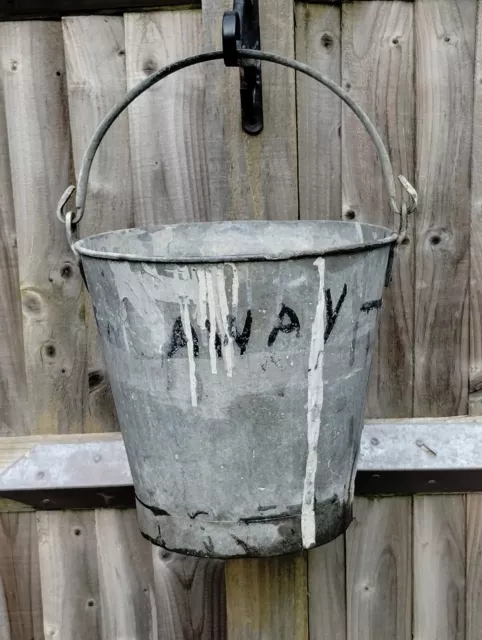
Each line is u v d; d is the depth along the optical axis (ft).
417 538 4.09
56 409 4.06
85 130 3.79
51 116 3.80
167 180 3.81
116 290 2.68
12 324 4.00
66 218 2.95
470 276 3.87
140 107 3.75
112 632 4.25
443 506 4.05
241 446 2.73
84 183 3.08
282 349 2.62
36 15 3.71
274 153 3.67
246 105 3.52
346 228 3.38
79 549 4.15
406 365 3.96
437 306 3.90
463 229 3.82
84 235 3.87
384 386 3.98
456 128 3.73
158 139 3.77
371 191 3.79
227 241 3.58
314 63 3.71
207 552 2.89
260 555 2.88
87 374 4.02
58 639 4.24
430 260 3.86
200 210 3.82
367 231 3.25
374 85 3.71
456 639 4.19
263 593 4.01
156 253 3.49
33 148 3.82
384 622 4.18
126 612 4.22
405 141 3.75
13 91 3.77
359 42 3.69
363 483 3.92
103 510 4.10
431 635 4.19
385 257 2.86
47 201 3.87
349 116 3.74
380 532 4.09
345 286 2.64
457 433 3.89
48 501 4.00
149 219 3.84
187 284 2.53
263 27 3.56
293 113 3.63
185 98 3.73
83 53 3.73
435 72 3.69
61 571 4.17
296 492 2.84
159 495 2.93
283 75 3.59
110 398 4.04
